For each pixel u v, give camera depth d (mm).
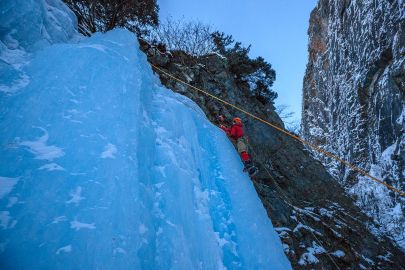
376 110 18781
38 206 2371
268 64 9961
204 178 4746
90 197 2611
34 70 3541
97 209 2547
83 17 7531
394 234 12188
